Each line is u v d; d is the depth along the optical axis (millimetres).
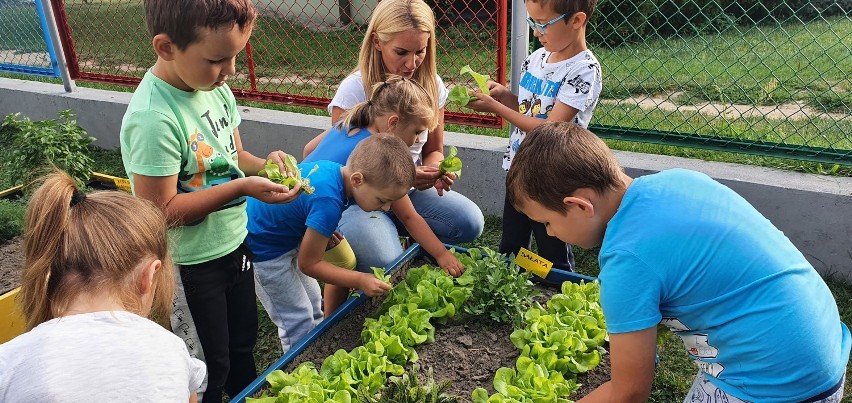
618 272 1646
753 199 3717
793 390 1650
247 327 2670
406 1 3086
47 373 1345
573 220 1750
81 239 1507
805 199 3586
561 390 2340
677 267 1641
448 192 3473
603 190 1712
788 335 1630
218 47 2023
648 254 1632
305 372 2355
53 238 1509
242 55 7742
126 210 1586
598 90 3182
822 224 3588
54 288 1515
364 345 2674
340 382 2332
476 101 3271
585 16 3006
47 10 5789
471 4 8375
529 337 2568
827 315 1727
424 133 3305
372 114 2910
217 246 2359
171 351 1500
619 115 5352
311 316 2930
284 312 2887
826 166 3869
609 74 5434
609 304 1669
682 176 1789
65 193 1547
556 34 3037
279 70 7312
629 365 1674
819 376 1653
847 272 3607
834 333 1738
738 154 4160
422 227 3027
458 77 6379
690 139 3996
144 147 2092
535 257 2953
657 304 1648
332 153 2930
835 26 8164
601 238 1814
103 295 1517
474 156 4391
